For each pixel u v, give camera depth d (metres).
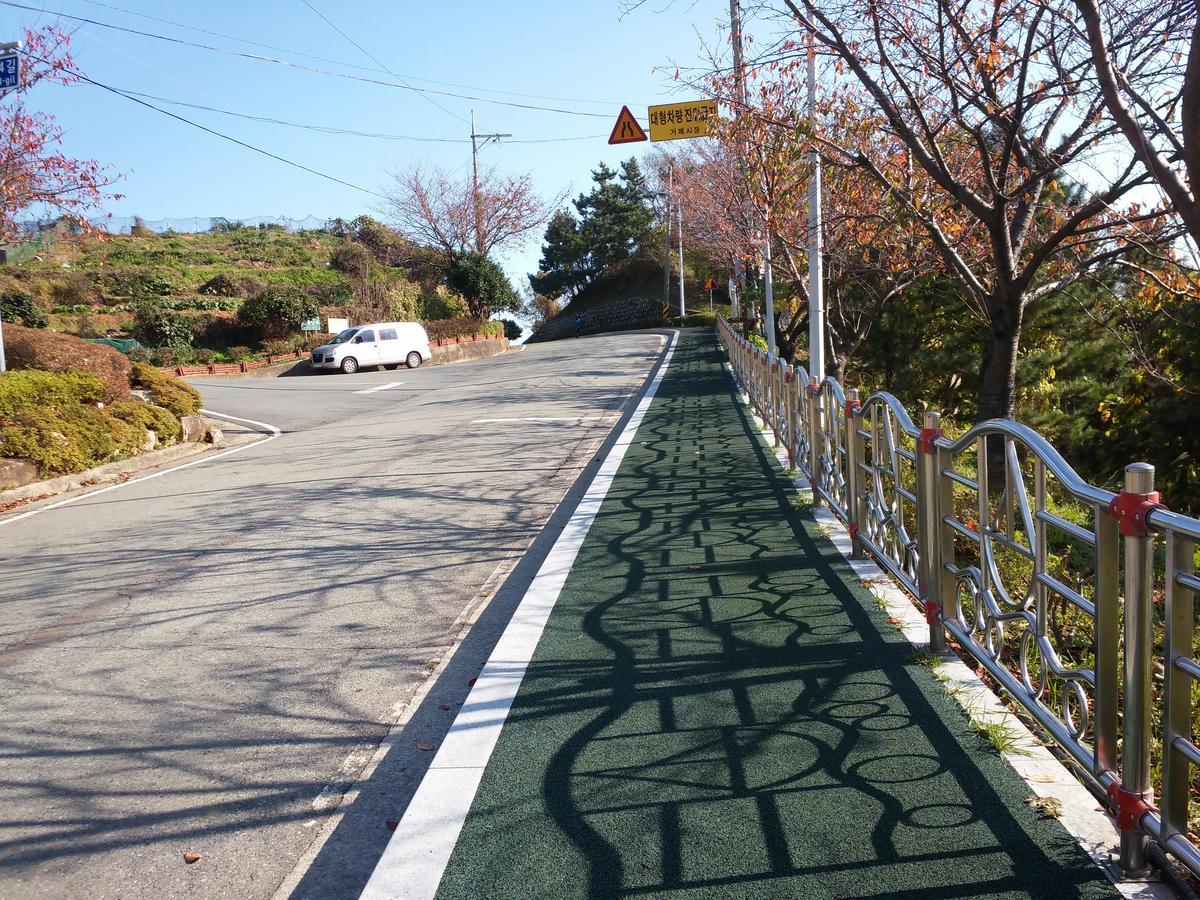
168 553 6.93
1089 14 5.21
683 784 3.10
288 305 34.28
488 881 2.63
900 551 4.88
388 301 41.75
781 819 2.85
